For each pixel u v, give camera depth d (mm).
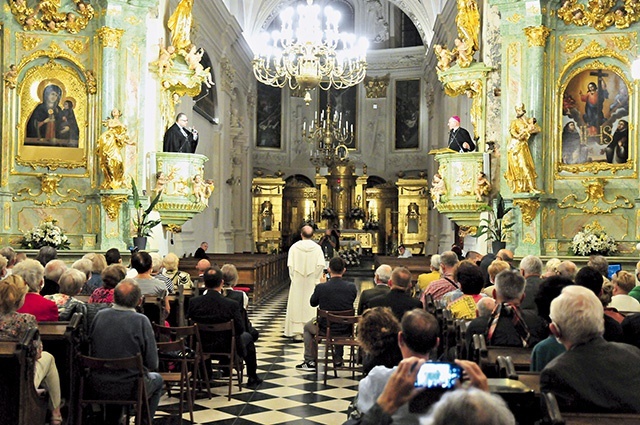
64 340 6137
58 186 15648
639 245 12852
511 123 15031
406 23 36062
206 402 8531
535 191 14852
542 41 15172
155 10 16219
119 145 15062
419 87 35938
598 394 3760
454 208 16109
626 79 15086
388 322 5133
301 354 11828
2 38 15320
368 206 36219
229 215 27844
